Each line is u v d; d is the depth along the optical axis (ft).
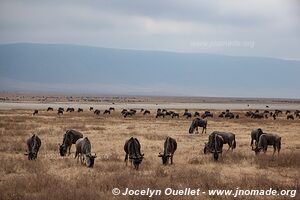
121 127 395.75
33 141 196.03
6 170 169.48
